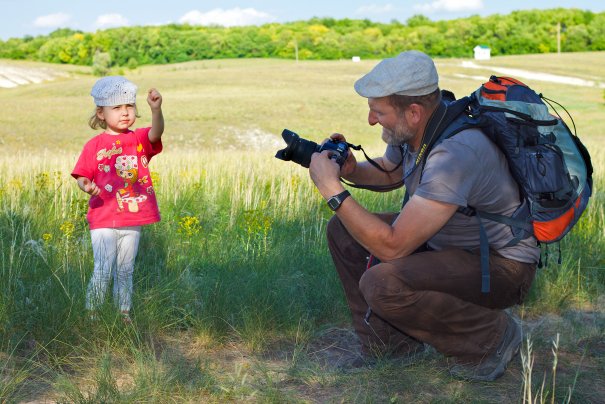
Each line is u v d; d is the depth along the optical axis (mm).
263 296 4086
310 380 3330
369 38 173250
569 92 63094
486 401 3105
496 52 164500
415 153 3375
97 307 3713
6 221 5641
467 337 3373
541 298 4562
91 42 171375
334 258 3709
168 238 5383
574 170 3152
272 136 37719
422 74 3141
